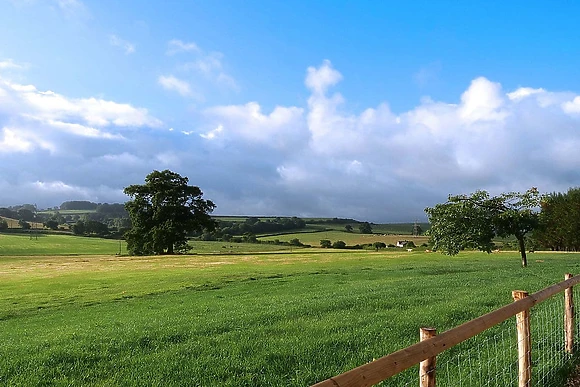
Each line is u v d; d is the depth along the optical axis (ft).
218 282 95.25
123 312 57.98
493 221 96.58
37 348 33.14
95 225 496.64
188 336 34.40
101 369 26.96
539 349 26.04
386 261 154.61
